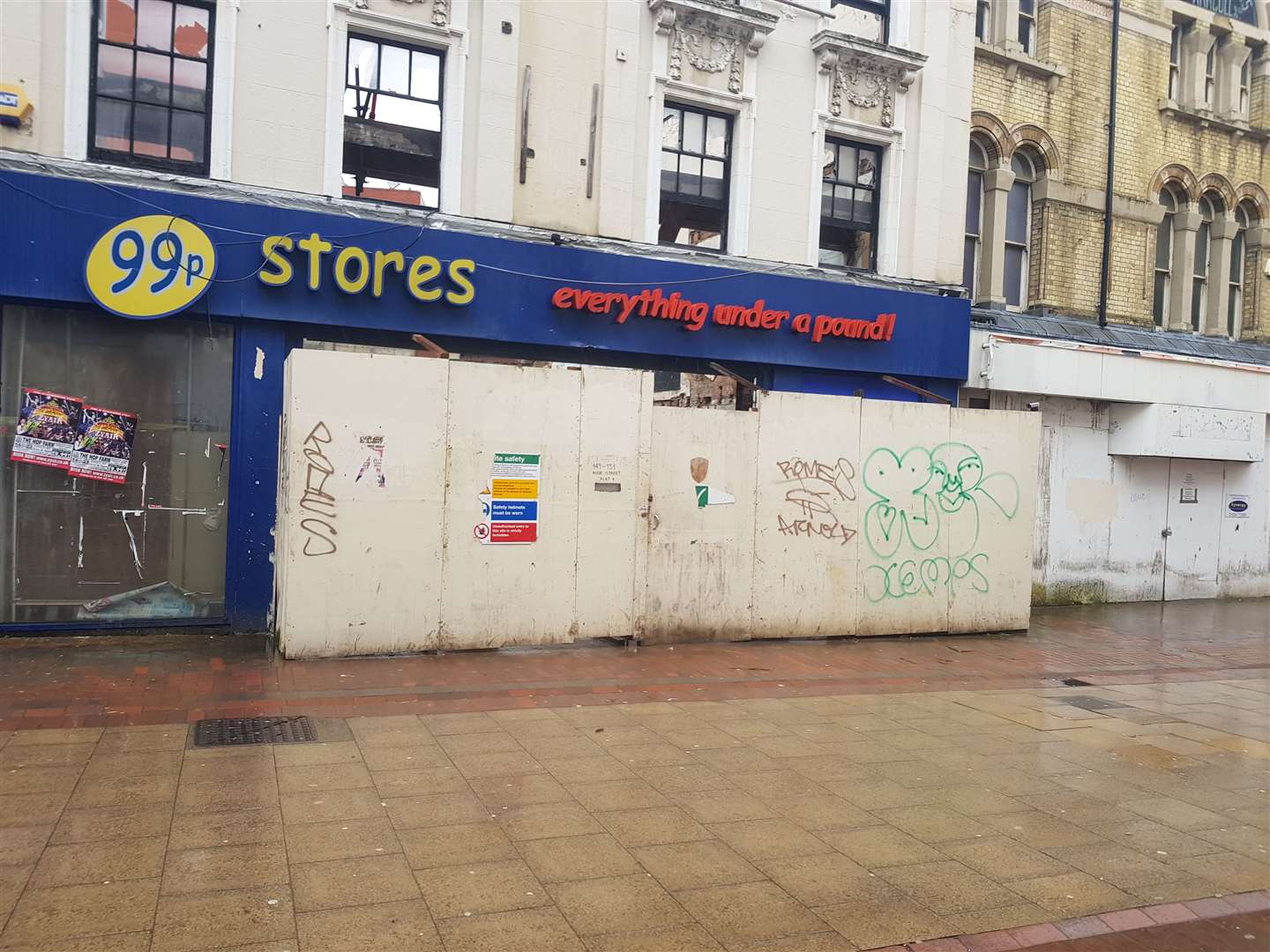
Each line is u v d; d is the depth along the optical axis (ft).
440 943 12.50
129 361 31.14
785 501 34.22
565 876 14.69
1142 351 48.19
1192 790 20.17
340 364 27.96
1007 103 48.57
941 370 43.55
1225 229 57.00
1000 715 25.90
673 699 25.77
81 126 30.30
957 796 19.20
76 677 25.35
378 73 34.47
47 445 30.32
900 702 26.89
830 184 43.47
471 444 29.43
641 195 38.68
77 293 29.55
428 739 21.24
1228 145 56.65
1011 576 38.52
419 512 28.89
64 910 12.84
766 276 39.65
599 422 30.99
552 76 36.65
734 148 40.75
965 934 13.60
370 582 28.45
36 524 30.45
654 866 15.20
